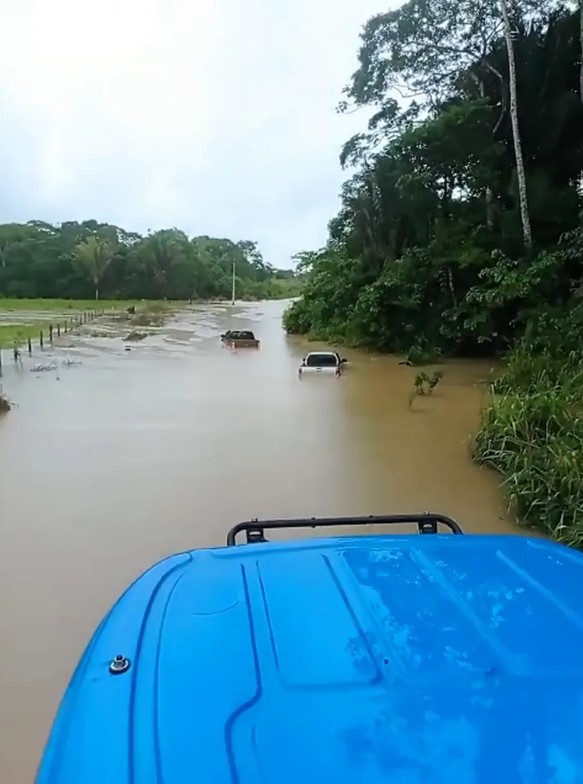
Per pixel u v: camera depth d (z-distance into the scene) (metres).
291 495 7.07
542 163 22.55
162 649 1.53
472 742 1.19
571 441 7.24
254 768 1.14
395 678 1.38
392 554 2.07
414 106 24.75
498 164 22.62
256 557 2.05
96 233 87.62
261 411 12.23
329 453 8.91
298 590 1.80
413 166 23.25
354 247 27.84
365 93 24.86
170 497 6.97
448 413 11.92
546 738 1.21
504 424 8.30
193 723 1.26
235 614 1.67
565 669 1.42
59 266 76.56
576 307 17.05
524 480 6.53
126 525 6.15
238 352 24.59
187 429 10.51
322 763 1.15
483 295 20.06
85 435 10.01
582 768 1.14
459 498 6.97
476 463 8.30
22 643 4.16
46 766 1.27
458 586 1.83
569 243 19.81
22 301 68.50
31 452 8.91
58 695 3.65
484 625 1.61
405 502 6.83
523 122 22.17
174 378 17.08
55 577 5.07
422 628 1.58
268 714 1.27
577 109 21.23
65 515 6.41
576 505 5.87
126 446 9.28
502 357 20.33
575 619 1.64
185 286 82.94
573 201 21.47
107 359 21.70
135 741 1.24
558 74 21.42
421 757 1.16
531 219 21.30
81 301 71.06
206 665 1.44
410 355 20.50
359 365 20.38
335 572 1.92
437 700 1.31
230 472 7.94
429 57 23.69
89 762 1.21
